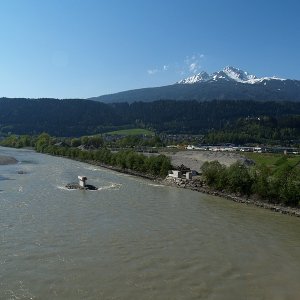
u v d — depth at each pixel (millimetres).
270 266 34969
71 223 47031
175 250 38344
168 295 28594
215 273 32969
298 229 48156
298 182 62688
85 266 33438
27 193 66875
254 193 69688
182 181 86375
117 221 48969
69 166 126688
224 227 47969
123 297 28016
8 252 36094
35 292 28328
